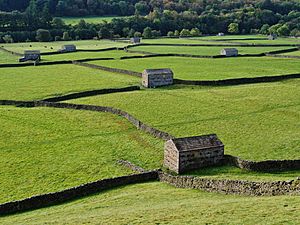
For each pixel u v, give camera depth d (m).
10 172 63.44
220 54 184.25
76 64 168.12
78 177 60.94
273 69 143.12
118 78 134.88
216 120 86.50
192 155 60.00
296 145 69.31
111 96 110.00
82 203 49.31
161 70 121.44
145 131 80.69
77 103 103.44
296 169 58.06
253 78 124.06
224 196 46.31
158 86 120.94
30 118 90.88
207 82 120.00
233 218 35.94
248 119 86.56
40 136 79.62
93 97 109.81
